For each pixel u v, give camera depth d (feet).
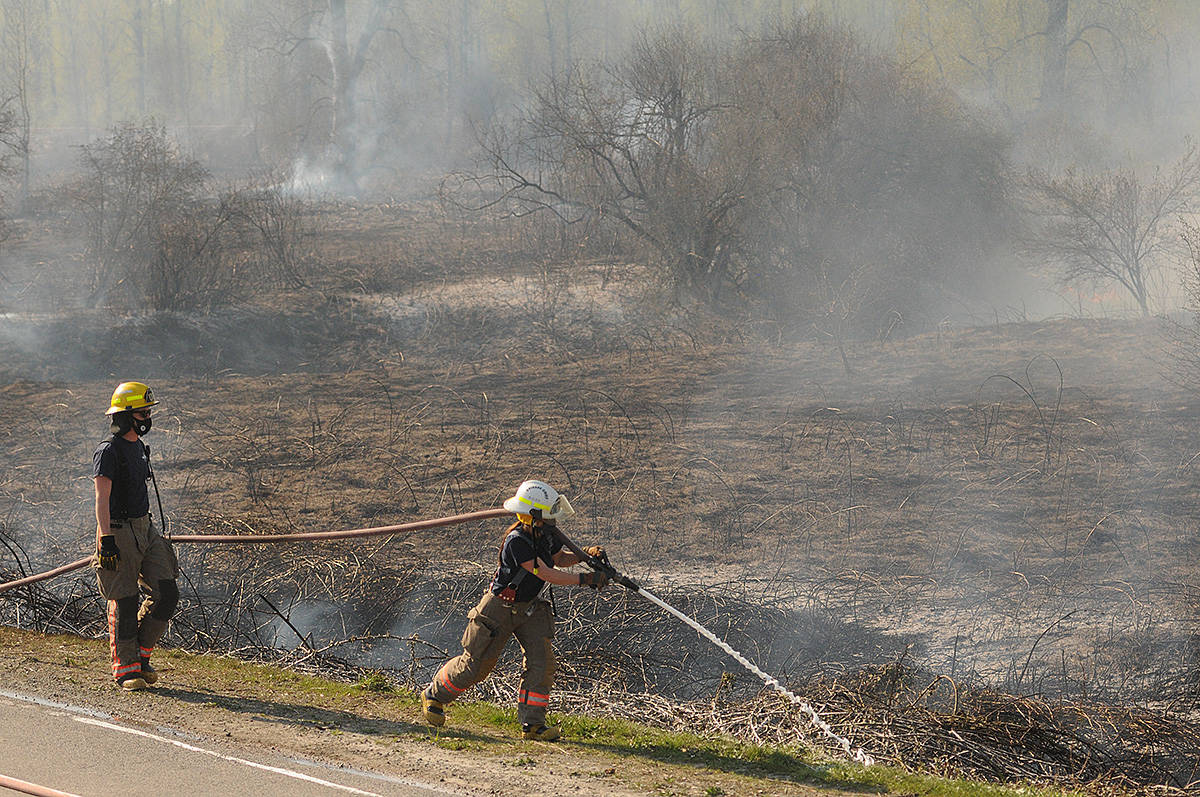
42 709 46.29
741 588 75.77
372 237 236.02
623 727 47.32
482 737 45.24
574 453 106.93
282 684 52.11
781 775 41.93
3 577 71.82
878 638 68.33
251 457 107.55
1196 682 60.13
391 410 124.98
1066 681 61.67
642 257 193.06
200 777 39.52
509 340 162.71
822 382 132.77
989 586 75.31
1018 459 100.68
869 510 90.12
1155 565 77.51
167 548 50.26
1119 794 45.44
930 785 41.22
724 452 106.11
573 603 72.79
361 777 40.06
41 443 112.57
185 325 162.20
